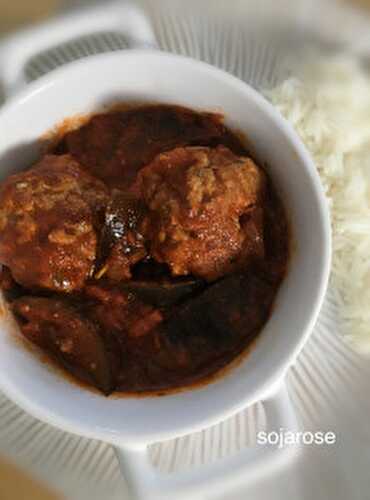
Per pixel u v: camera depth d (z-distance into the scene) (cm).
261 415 23
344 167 25
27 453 24
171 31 26
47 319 20
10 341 20
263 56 27
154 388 20
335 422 24
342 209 24
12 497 24
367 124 25
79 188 20
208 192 19
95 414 19
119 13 24
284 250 20
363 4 27
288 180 20
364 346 24
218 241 19
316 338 24
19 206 19
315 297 19
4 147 21
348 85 26
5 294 21
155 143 21
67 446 24
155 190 19
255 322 20
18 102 20
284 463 23
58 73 21
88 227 20
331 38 27
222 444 23
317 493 24
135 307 20
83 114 22
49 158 21
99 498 24
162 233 19
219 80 20
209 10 27
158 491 20
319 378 24
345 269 24
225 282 20
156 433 18
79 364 20
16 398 19
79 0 26
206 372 20
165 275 20
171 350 20
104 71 21
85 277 20
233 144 22
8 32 25
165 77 21
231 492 22
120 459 20
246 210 20
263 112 20
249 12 27
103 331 20
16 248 19
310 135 25
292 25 27
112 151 22
